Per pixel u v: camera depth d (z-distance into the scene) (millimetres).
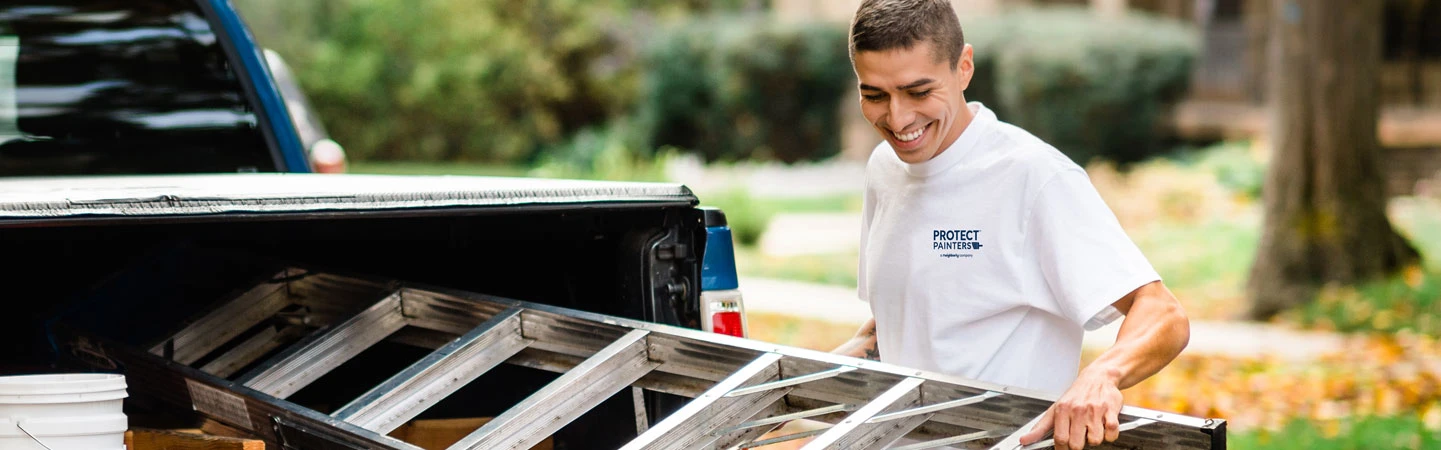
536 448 3209
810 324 10633
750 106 24453
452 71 28203
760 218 15695
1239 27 21641
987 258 2906
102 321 3516
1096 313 2719
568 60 29250
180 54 4820
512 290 3660
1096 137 19719
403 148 28844
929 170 2943
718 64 24422
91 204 2629
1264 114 20125
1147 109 19859
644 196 3357
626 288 3430
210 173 4914
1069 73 19547
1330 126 10797
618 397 3400
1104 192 17125
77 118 4750
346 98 28422
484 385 3664
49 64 4711
